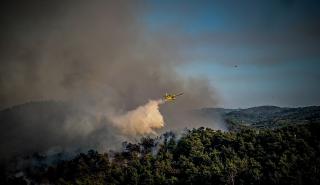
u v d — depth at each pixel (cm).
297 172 12062
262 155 14675
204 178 13938
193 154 16688
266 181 12431
